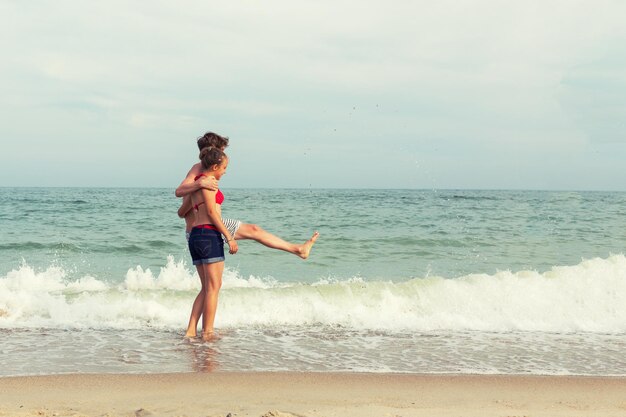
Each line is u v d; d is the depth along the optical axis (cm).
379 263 1209
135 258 1237
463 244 1530
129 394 401
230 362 501
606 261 960
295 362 506
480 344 587
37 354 518
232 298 732
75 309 680
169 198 4275
